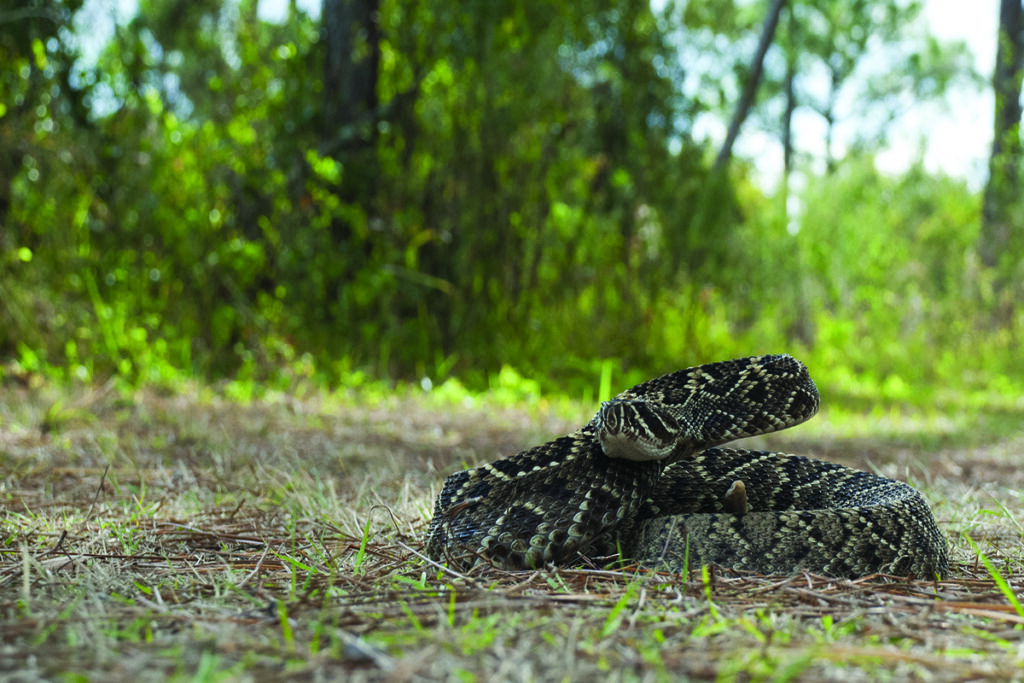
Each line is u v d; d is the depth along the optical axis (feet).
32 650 7.00
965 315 61.16
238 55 39.60
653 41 40.57
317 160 36.70
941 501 16.26
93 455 19.45
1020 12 64.03
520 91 38.29
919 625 8.00
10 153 33.01
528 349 38.14
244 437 22.82
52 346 32.35
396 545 11.92
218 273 35.37
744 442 27.35
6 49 33.17
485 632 7.30
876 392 48.91
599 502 11.05
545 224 39.52
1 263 32.40
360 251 38.32
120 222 35.09
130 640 7.23
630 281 40.68
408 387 35.09
